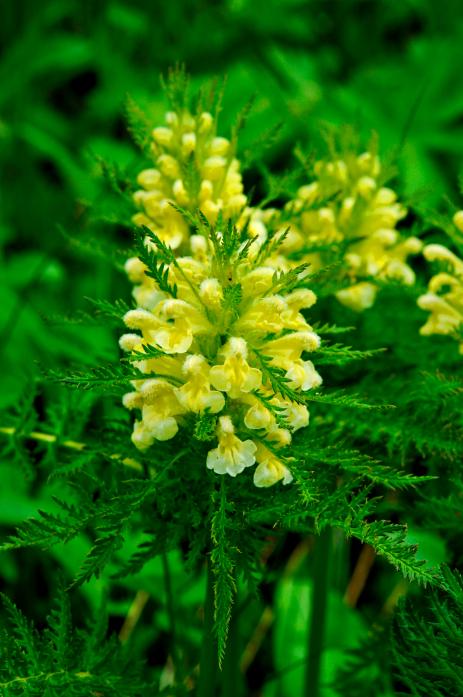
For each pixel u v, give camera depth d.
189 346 0.44
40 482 0.63
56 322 0.49
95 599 0.61
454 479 0.50
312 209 0.50
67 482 0.47
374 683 0.54
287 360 0.45
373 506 0.44
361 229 0.53
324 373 0.52
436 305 0.51
